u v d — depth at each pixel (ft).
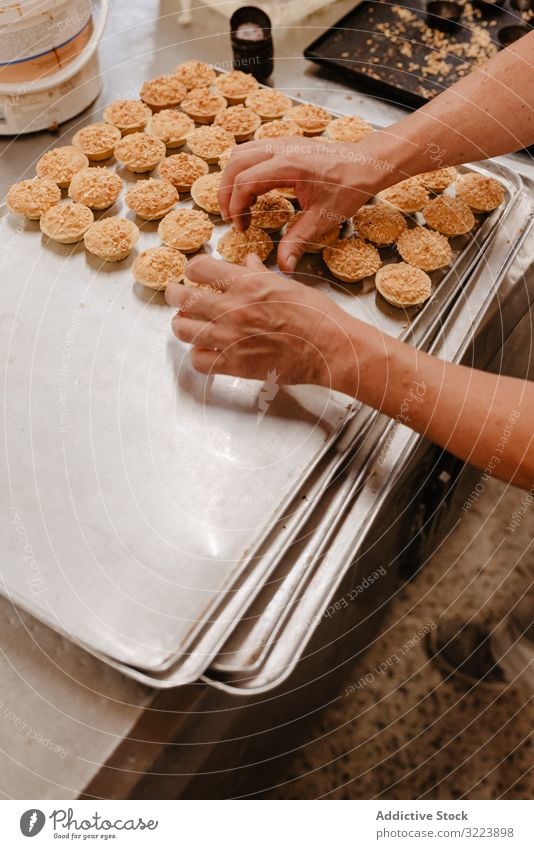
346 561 2.36
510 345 3.88
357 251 2.95
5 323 2.77
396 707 3.92
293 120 3.40
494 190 3.14
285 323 2.45
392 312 2.83
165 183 3.13
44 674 2.18
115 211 3.14
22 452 2.46
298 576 2.31
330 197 2.87
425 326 2.80
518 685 3.93
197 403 2.58
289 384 2.60
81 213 3.01
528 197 3.28
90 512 2.33
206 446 2.48
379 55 4.08
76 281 2.91
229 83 3.60
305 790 3.69
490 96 2.93
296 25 4.32
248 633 2.21
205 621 2.11
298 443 2.49
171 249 2.93
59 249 3.00
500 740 3.81
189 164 3.22
